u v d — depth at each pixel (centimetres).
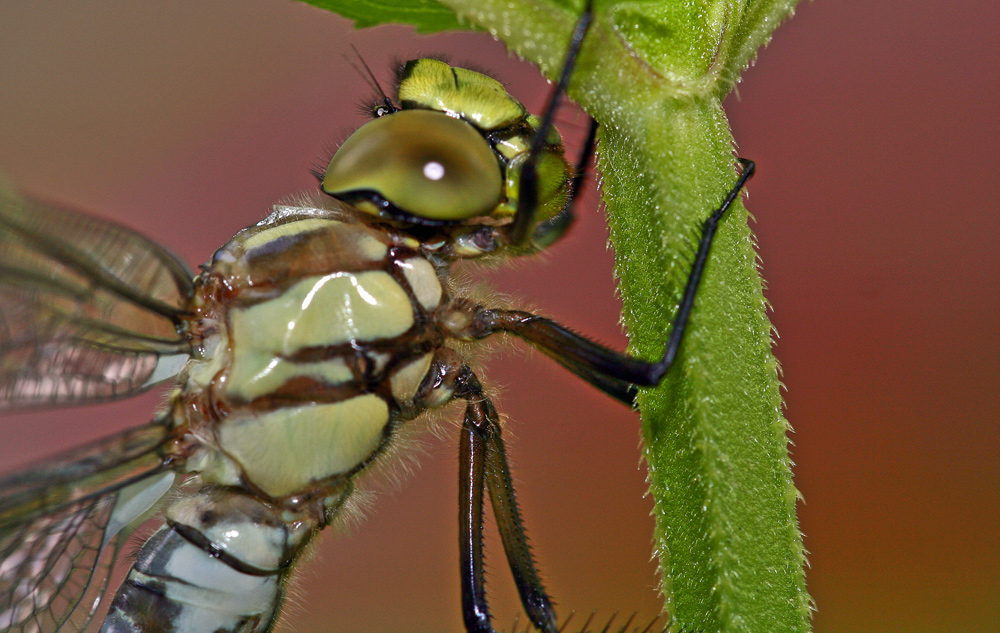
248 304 17
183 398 17
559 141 17
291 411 17
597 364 17
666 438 17
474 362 17
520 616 17
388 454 17
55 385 17
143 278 17
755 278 17
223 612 17
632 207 17
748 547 17
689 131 17
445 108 17
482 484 17
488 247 17
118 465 17
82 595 17
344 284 17
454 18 17
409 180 17
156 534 17
